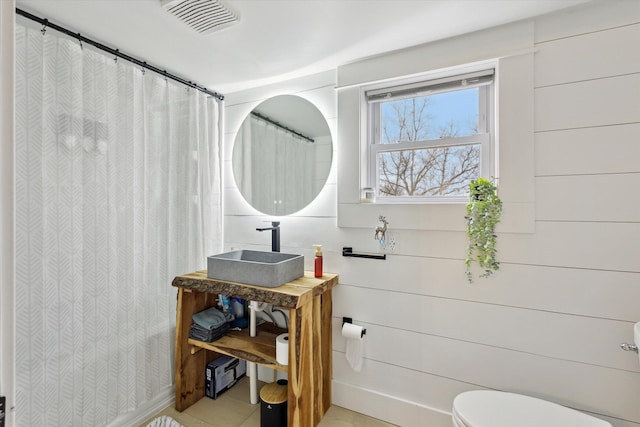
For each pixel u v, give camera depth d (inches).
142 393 69.4
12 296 16.7
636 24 50.3
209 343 71.9
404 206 67.3
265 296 61.0
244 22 56.4
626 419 51.9
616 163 51.6
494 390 60.4
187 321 74.3
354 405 73.7
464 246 62.8
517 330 58.8
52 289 54.6
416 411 67.2
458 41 61.9
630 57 50.6
